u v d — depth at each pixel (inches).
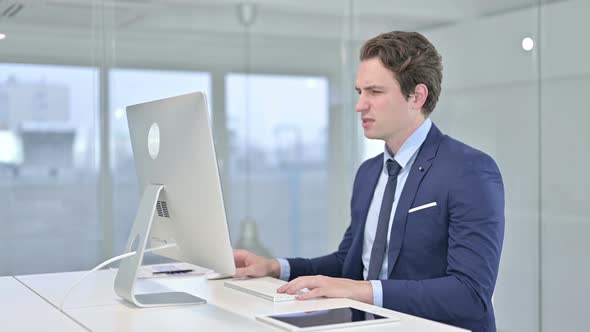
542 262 141.6
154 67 147.9
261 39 154.1
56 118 142.6
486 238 76.6
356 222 91.8
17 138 140.6
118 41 145.4
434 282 75.4
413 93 81.9
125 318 67.7
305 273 92.2
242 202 153.2
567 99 138.7
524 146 143.0
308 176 157.6
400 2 155.8
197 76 150.3
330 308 69.2
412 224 81.4
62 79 142.8
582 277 138.6
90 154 144.7
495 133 146.0
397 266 82.5
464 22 149.3
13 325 65.8
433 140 83.9
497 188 79.4
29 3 140.8
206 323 64.8
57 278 92.7
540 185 141.4
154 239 83.5
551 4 140.3
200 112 68.3
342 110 159.3
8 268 141.3
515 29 143.9
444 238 80.4
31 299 78.4
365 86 82.4
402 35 82.5
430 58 82.5
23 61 140.6
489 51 146.9
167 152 75.1
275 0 154.6
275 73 155.1
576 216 138.3
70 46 143.1
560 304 140.6
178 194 74.4
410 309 74.6
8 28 139.7
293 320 63.4
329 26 158.2
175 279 89.8
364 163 93.8
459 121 149.1
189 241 75.4
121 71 145.7
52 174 142.9
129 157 146.8
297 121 156.9
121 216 146.6
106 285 86.7
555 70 139.9
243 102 153.3
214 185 68.9
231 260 70.4
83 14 143.6
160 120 76.0
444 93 150.3
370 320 63.1
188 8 149.5
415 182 82.0
